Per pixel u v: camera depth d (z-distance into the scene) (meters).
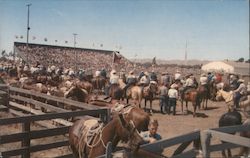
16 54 26.31
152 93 13.91
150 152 3.73
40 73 20.94
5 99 12.51
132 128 4.32
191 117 12.45
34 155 7.18
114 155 4.05
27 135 6.23
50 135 6.56
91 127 5.19
